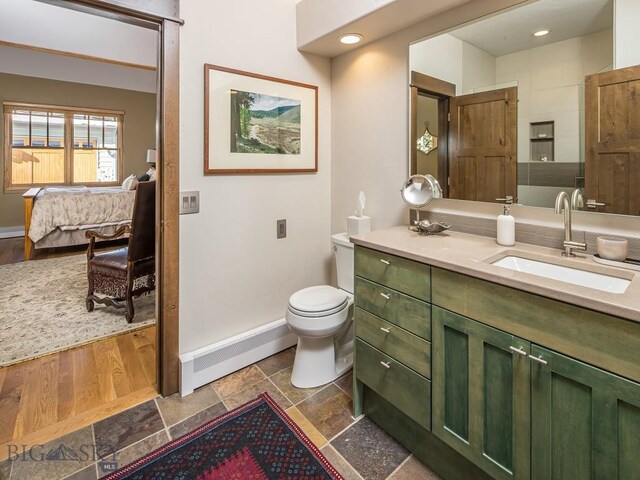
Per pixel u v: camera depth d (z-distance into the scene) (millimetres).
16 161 6527
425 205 2018
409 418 1602
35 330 2703
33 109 6555
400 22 2004
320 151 2625
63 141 6957
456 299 1321
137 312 3082
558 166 1550
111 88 7234
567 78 1502
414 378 1506
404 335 1538
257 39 2211
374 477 1482
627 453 939
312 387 2086
